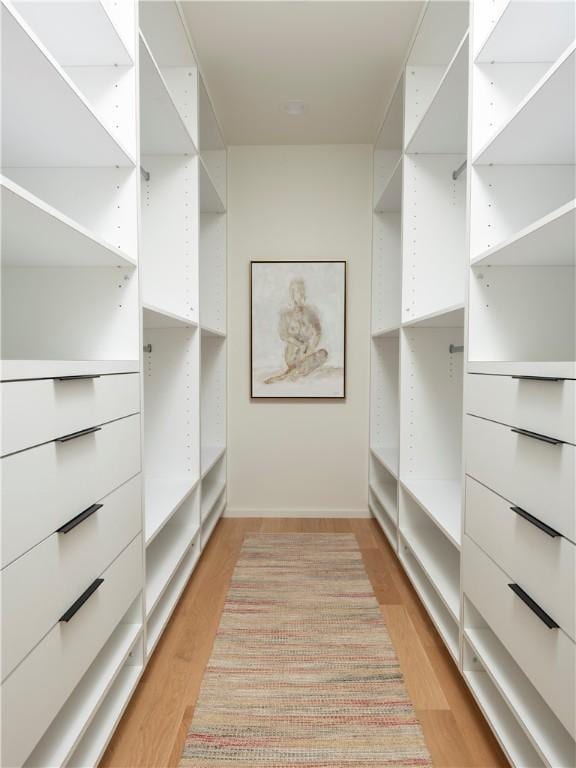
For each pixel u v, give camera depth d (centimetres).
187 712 135
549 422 95
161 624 163
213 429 312
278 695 141
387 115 252
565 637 89
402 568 233
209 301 309
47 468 90
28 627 83
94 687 114
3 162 139
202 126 265
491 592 124
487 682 136
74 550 100
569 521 88
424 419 225
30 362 84
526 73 137
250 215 309
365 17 194
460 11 177
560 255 128
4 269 145
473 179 140
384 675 151
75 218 143
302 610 191
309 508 313
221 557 246
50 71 94
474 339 141
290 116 273
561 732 102
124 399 130
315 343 309
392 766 116
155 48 201
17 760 79
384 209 298
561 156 133
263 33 203
